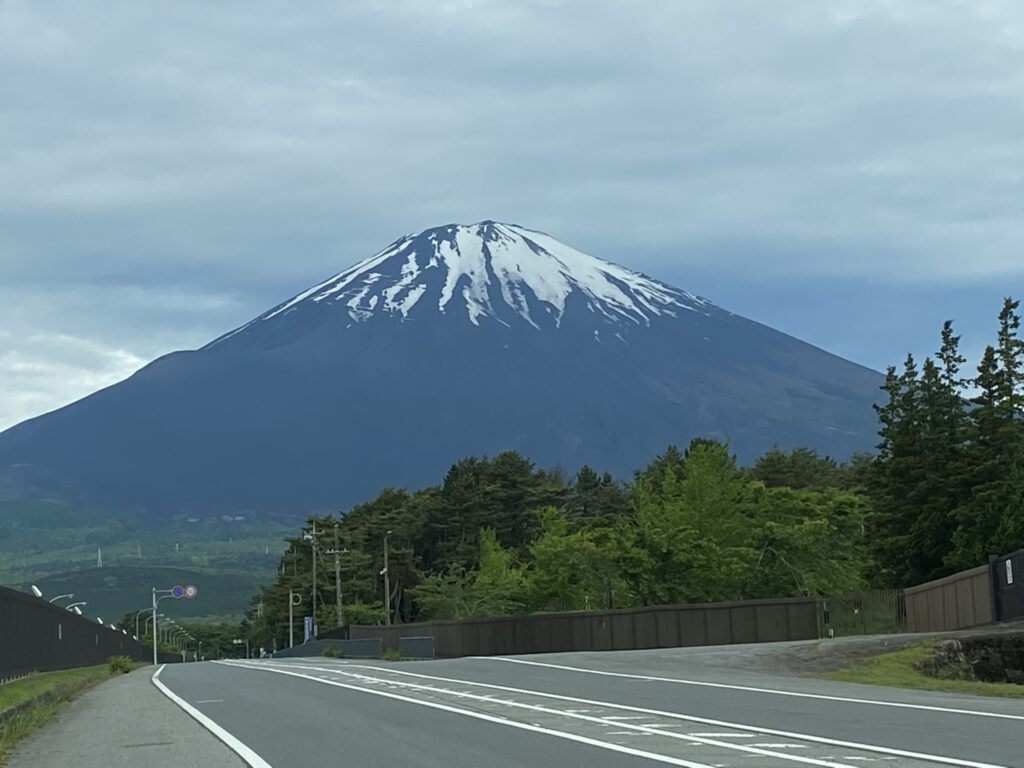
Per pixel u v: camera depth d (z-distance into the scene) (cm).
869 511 8950
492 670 3722
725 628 5941
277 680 3666
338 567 12562
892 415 7719
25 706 2580
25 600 3919
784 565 8556
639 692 2681
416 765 1545
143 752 1838
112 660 5509
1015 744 1645
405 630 7244
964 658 3822
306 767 1565
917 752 1573
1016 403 7131
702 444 9169
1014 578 4453
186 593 13912
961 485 7150
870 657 3816
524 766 1506
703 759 1535
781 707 2239
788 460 13962
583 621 6125
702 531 8450
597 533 9500
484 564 11006
